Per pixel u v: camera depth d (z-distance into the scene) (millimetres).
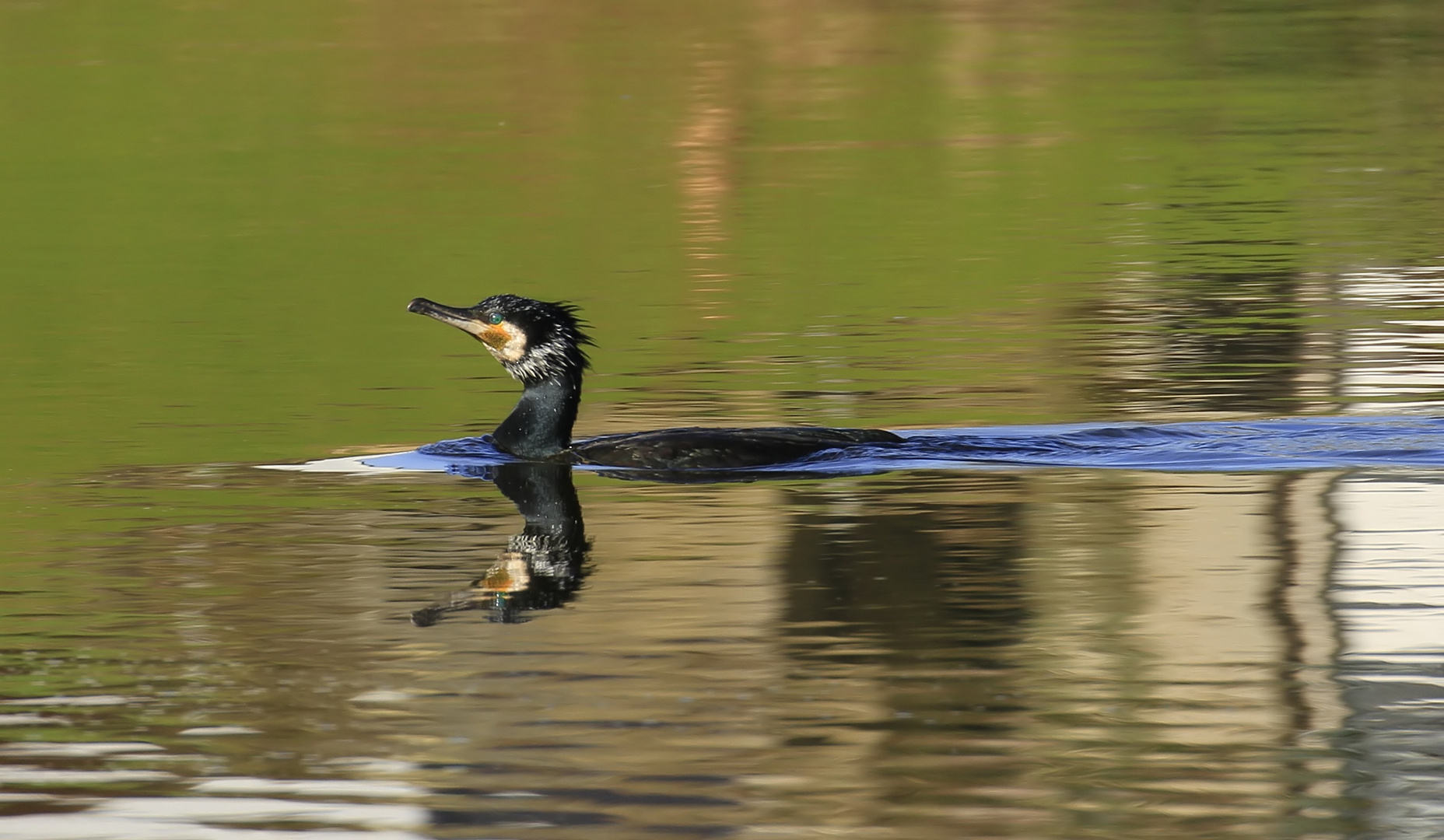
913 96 61812
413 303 23312
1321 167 48469
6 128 56344
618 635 15422
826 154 51938
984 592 16531
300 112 59125
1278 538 18219
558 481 21594
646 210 44562
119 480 21797
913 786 12250
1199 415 24844
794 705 13617
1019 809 11789
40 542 18875
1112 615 15742
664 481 21500
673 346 30344
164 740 13219
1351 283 34594
